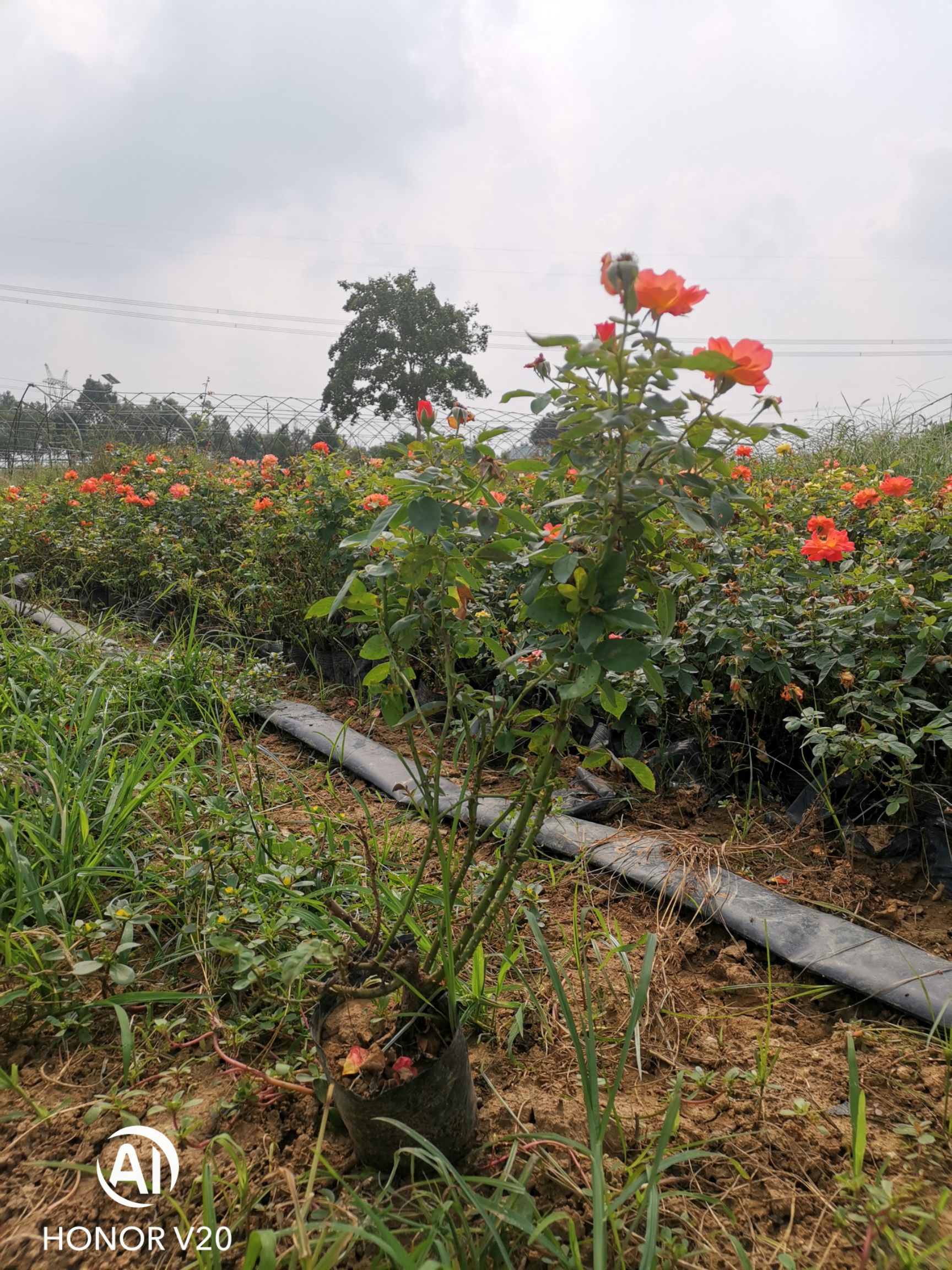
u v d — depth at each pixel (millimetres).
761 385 1245
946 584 3141
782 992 2020
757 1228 1377
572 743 1520
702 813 2979
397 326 43781
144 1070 1746
